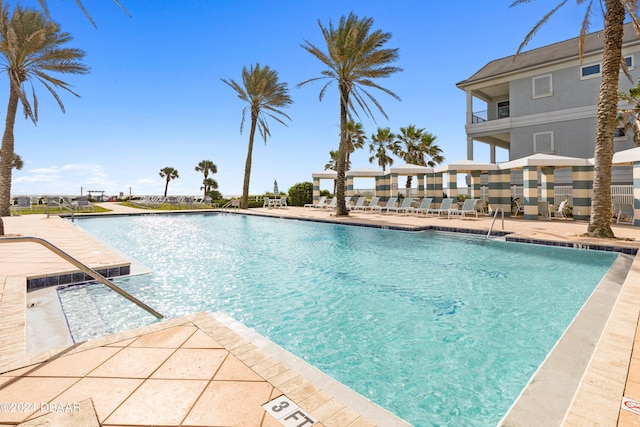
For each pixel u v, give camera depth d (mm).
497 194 17219
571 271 6520
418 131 31531
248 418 1893
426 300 5090
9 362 2492
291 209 24734
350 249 9219
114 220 17812
